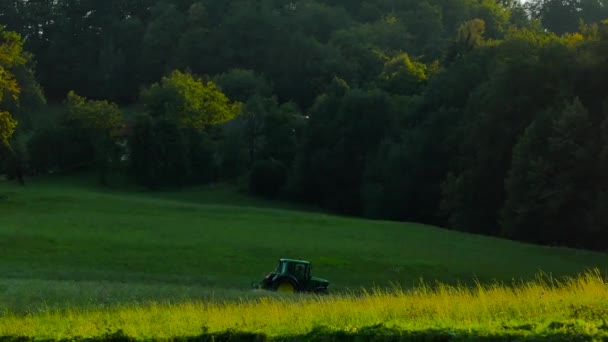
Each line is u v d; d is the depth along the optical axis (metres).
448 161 124.38
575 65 102.88
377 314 23.66
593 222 85.62
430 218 127.44
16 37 89.19
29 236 77.06
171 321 26.20
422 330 18.02
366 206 133.88
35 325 28.31
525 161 95.06
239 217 100.69
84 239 76.75
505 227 95.62
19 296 41.00
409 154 128.75
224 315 26.67
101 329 25.02
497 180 107.50
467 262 69.25
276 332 20.95
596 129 93.06
